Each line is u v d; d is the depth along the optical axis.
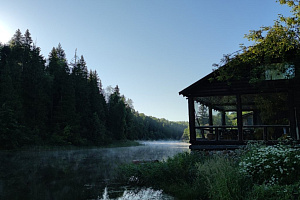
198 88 13.80
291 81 12.13
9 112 43.66
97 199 8.22
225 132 14.88
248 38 10.73
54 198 8.52
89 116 70.75
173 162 10.32
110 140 73.88
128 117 108.75
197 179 8.43
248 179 6.68
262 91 12.55
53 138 53.91
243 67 11.79
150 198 8.01
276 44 10.33
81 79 74.12
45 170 15.59
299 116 11.81
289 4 9.48
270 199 5.50
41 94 55.34
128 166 11.48
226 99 15.18
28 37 64.94
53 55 77.56
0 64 53.75
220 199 6.26
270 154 6.88
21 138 44.94
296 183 5.85
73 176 13.00
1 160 23.62
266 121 14.58
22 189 9.96
